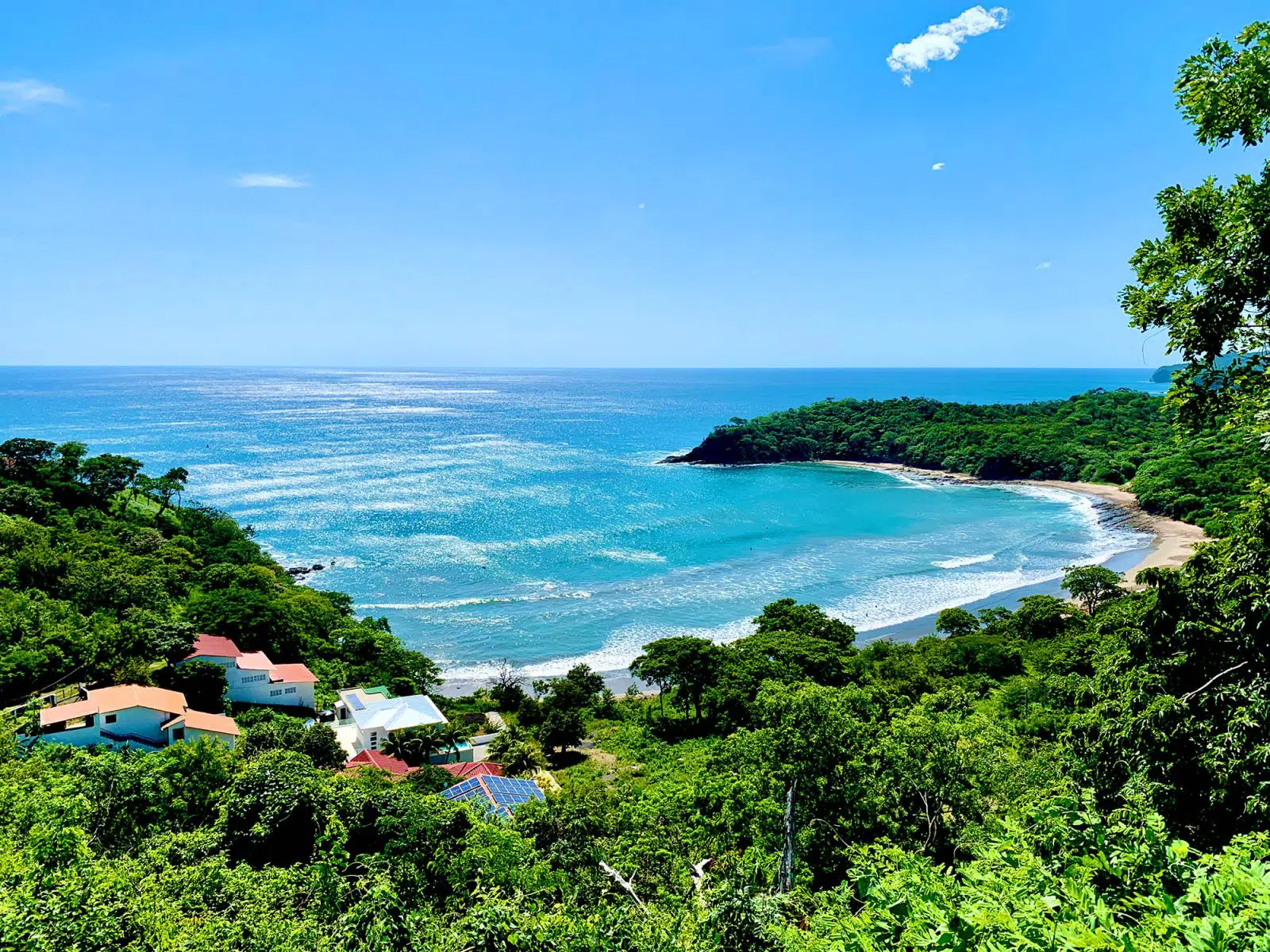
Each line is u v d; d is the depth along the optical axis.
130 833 26.33
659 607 80.19
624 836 28.94
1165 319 12.04
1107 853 7.44
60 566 61.88
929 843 23.34
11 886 16.64
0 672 45.97
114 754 32.38
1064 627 67.44
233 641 59.66
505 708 58.41
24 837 21.55
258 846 27.11
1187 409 12.62
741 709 52.97
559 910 17.78
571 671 60.44
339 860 24.17
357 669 61.78
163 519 88.88
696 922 14.62
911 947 6.94
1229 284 10.77
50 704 45.44
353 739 51.12
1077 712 15.05
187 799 30.75
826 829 24.27
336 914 20.22
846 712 26.33
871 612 79.38
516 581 88.12
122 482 94.69
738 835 26.17
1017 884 6.81
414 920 17.75
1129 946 5.38
